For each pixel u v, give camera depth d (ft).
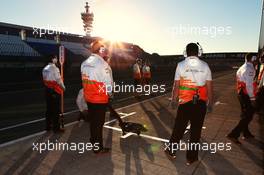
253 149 14.71
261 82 17.30
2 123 20.84
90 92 13.10
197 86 11.71
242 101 15.51
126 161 12.87
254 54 15.01
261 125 20.08
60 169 11.81
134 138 16.65
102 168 12.00
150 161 12.89
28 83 54.65
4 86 48.37
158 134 17.61
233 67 237.45
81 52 102.22
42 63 83.51
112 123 20.48
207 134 17.65
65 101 33.24
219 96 38.40
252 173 11.69
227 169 12.05
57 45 94.68
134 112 25.30
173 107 12.83
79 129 18.52
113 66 113.60
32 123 20.86
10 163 12.38
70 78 74.54
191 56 11.72
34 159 12.91
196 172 11.71
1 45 74.08
